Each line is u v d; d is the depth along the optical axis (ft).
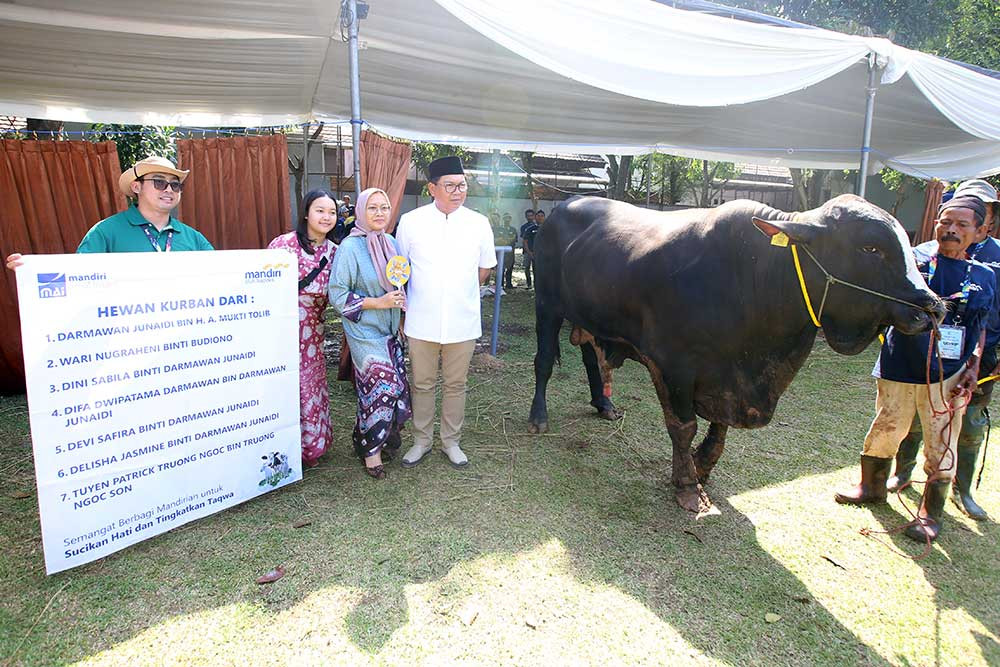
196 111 25.02
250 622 7.84
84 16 13.96
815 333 9.68
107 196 16.28
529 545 9.78
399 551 9.48
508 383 18.49
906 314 8.45
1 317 15.84
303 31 15.24
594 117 23.89
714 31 13.51
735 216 9.79
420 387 12.10
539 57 12.23
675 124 25.35
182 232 10.65
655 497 11.52
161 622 7.77
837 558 9.68
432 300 11.34
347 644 7.52
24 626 7.61
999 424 15.89
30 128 28.73
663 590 8.79
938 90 16.63
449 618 8.05
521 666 7.26
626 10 12.63
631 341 11.85
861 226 8.60
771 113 23.06
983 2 34.40
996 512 11.25
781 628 8.09
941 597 8.82
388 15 14.44
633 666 7.34
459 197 11.03
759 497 11.66
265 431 10.68
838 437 14.80
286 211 16.61
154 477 9.27
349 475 11.94
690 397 10.72
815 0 36.14
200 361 9.59
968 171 29.55
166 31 14.92
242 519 10.23
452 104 22.65
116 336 8.55
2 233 15.49
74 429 8.30
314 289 11.28
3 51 16.55
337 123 26.78
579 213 13.99
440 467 12.47
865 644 7.86
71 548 8.45
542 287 14.75
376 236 11.14
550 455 13.29
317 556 9.27
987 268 9.77
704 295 9.99
